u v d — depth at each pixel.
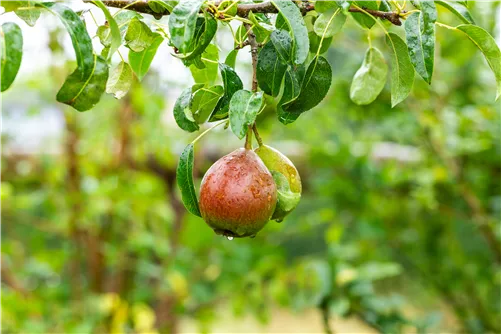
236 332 3.29
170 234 2.36
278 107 0.92
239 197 0.92
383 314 1.73
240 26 0.95
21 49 0.83
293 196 0.95
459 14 0.92
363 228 2.13
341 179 2.15
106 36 0.94
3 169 2.31
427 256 2.28
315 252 3.53
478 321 2.18
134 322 2.21
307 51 0.86
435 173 1.99
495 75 0.93
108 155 2.24
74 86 0.89
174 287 2.07
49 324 2.02
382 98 1.98
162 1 0.89
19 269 2.38
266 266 1.96
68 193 2.13
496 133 1.95
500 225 1.95
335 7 0.91
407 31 0.89
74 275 2.27
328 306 1.74
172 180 2.40
